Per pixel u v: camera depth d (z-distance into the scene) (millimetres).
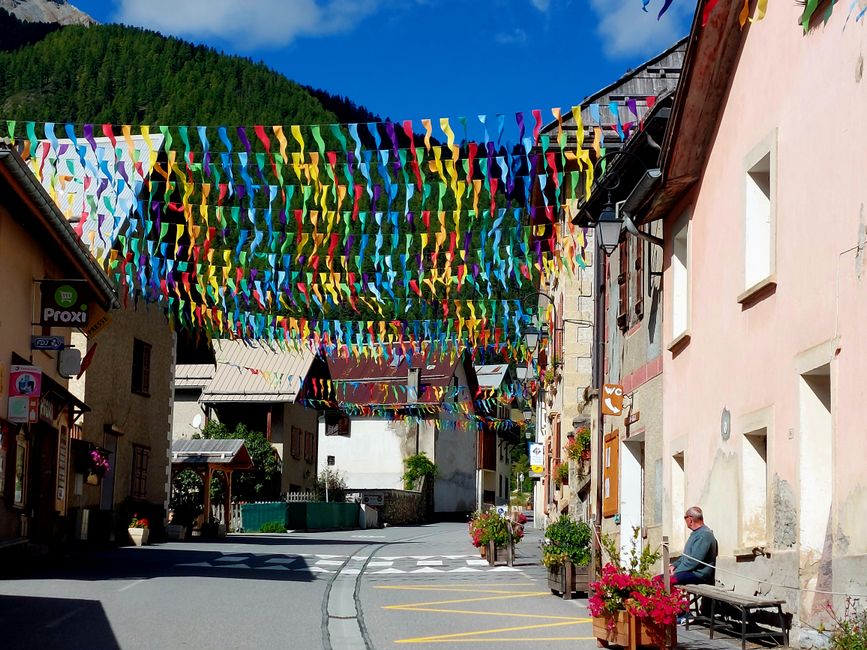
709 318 13555
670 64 26344
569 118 24969
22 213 18094
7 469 18203
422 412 63062
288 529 43875
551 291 30766
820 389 10641
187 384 52406
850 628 8531
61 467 22219
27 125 15070
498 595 15930
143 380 30344
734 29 12594
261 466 49625
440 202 13812
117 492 28250
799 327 10750
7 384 18109
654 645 10242
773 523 11180
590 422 22422
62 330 22891
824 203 10234
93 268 20672
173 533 31125
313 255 17234
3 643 10125
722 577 12656
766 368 11586
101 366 26953
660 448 15766
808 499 10477
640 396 17109
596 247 20750
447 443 68000
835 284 9922
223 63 128125
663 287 15742
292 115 120562
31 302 19406
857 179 9523
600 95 25625
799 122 10906
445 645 10727
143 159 27109
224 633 11148
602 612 10273
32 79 138250
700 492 13719
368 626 12039
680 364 14812
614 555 10742
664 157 13930
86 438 25844
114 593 14570
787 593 10711
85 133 14945
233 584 16391
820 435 10562
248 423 52188
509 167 13281
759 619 11422
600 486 17438
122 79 132125
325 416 61125
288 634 11203
